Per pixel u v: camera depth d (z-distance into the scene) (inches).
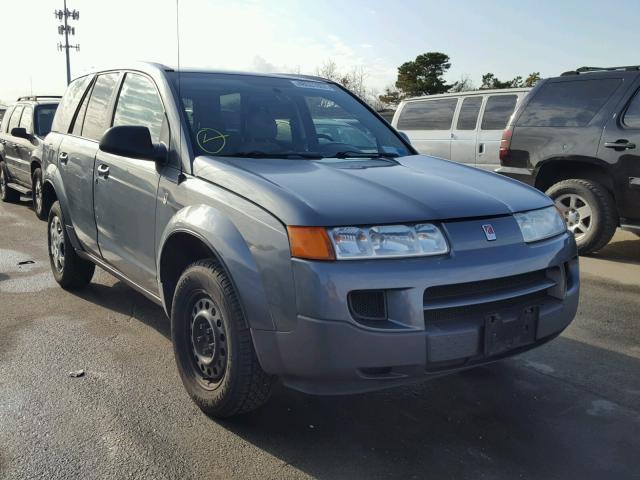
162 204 141.6
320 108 171.3
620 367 158.7
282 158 143.9
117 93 179.9
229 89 160.9
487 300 112.0
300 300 105.0
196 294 129.1
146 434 122.3
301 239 105.7
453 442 121.9
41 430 123.1
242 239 115.0
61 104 228.4
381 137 173.8
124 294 215.5
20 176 414.9
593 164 269.1
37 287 223.5
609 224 267.9
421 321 105.4
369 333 103.2
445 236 111.5
